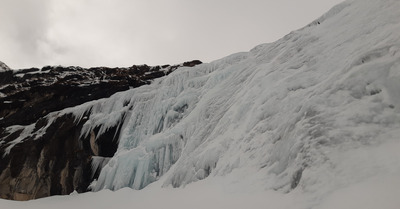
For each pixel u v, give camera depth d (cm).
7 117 2139
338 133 614
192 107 1655
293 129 723
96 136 1848
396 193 434
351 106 656
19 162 1800
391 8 916
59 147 1834
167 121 1664
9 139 1962
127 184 1391
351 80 701
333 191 521
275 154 739
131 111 1911
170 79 1938
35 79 2486
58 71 2569
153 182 1334
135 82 2303
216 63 1967
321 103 712
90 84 2242
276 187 654
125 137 1738
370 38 855
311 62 1010
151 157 1405
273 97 951
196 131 1352
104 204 1288
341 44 965
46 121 2006
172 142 1430
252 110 1018
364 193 471
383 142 557
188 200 881
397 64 641
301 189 581
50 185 1717
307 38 1195
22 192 1717
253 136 898
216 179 896
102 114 1948
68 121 1952
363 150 561
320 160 590
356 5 1142
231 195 746
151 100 1889
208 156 1016
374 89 648
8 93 2330
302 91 875
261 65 1358
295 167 635
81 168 1745
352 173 529
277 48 1414
